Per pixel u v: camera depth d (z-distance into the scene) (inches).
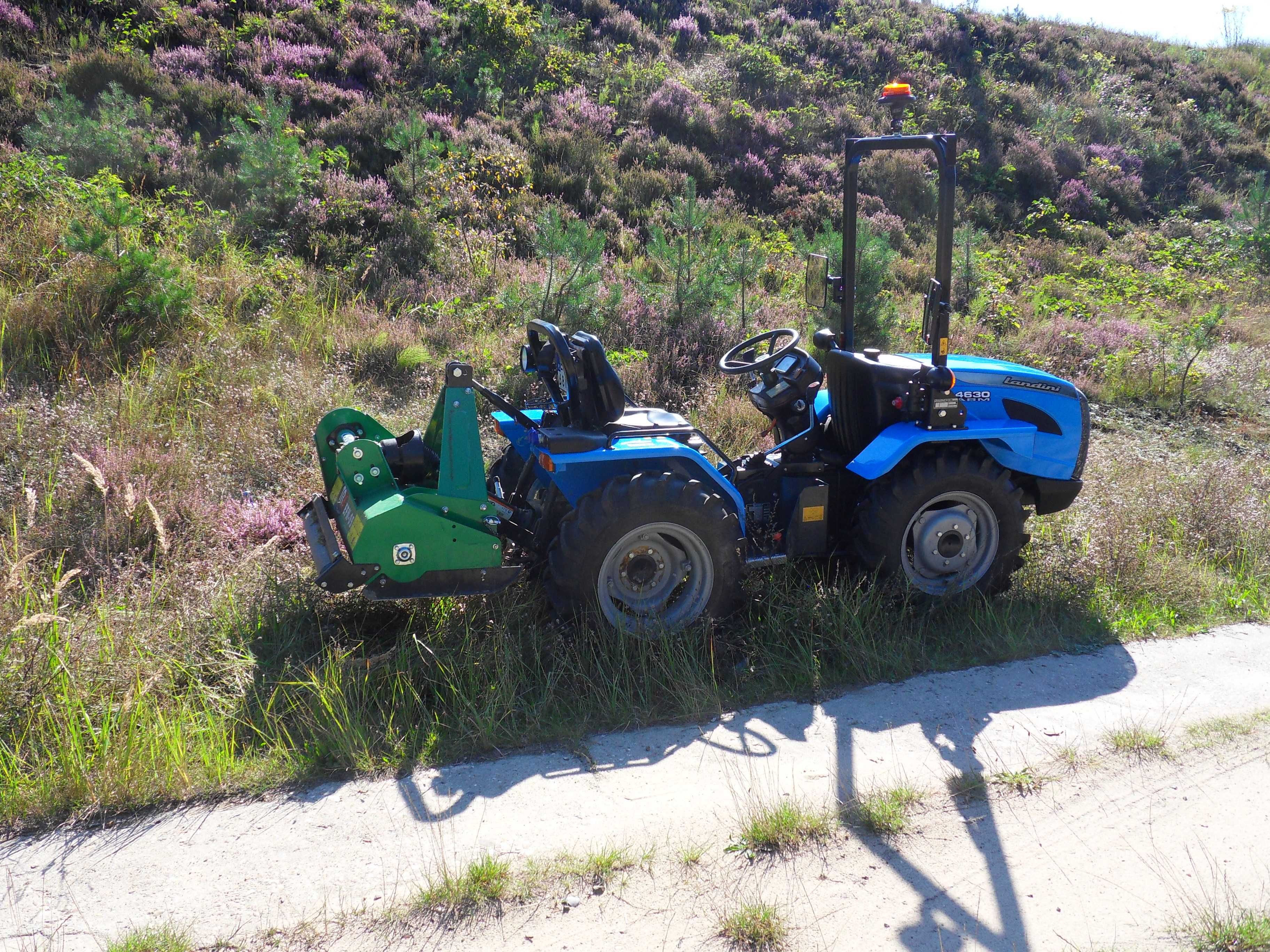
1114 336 403.9
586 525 149.8
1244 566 210.4
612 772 132.4
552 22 689.6
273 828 117.9
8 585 147.0
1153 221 689.0
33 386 240.5
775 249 490.9
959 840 119.3
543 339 220.8
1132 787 131.5
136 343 266.1
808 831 119.4
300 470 225.1
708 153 599.5
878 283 362.0
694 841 117.4
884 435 172.9
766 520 180.5
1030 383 182.5
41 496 194.1
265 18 580.7
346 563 144.8
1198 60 1045.8
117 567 171.8
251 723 137.6
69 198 332.2
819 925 103.7
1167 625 183.9
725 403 287.9
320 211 384.5
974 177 655.8
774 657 161.0
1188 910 107.2
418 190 428.5
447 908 104.3
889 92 170.9
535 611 163.5
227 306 306.2
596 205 498.6
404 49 595.2
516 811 122.7
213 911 103.3
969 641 171.6
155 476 203.3
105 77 474.0
